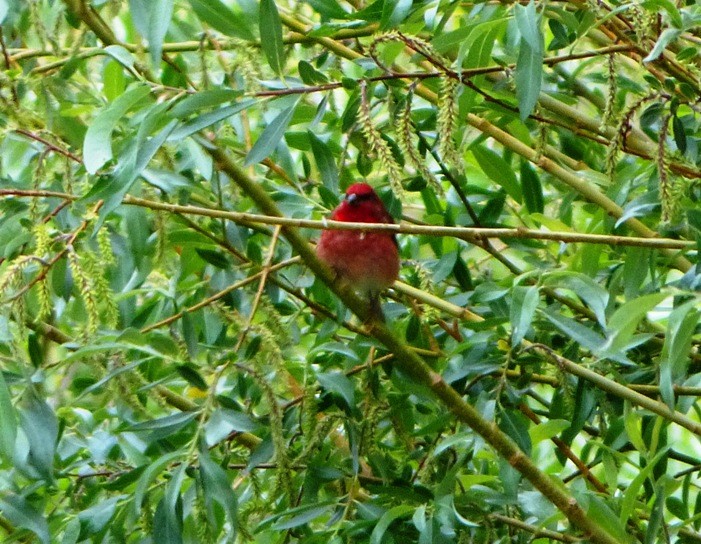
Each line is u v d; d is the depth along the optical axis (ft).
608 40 28.43
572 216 34.81
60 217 26.18
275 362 22.97
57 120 28.78
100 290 21.24
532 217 28.17
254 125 35.06
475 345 26.11
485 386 27.09
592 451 32.01
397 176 21.54
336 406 26.32
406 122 22.38
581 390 25.29
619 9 22.13
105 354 25.00
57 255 21.79
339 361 28.76
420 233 22.36
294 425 26.18
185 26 32.24
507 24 23.58
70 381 29.63
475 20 25.99
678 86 25.02
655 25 24.22
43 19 29.48
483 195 31.35
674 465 38.24
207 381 26.99
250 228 28.73
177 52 30.25
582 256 26.73
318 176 33.17
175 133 22.21
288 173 30.14
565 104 28.84
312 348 27.17
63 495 26.96
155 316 27.32
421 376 23.43
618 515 24.17
